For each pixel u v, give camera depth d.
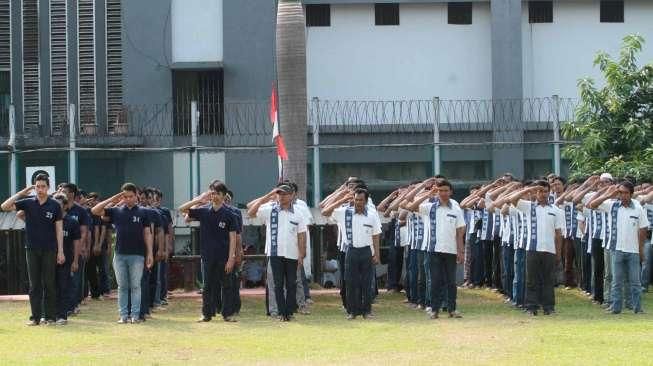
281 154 20.31
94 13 30.39
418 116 30.62
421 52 31.86
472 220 22.17
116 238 16.75
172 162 28.94
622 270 17.66
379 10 31.78
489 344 13.76
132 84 29.69
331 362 12.35
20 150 25.59
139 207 16.88
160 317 17.59
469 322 16.44
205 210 16.83
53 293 16.45
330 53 31.73
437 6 31.84
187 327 15.99
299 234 17.03
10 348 13.72
